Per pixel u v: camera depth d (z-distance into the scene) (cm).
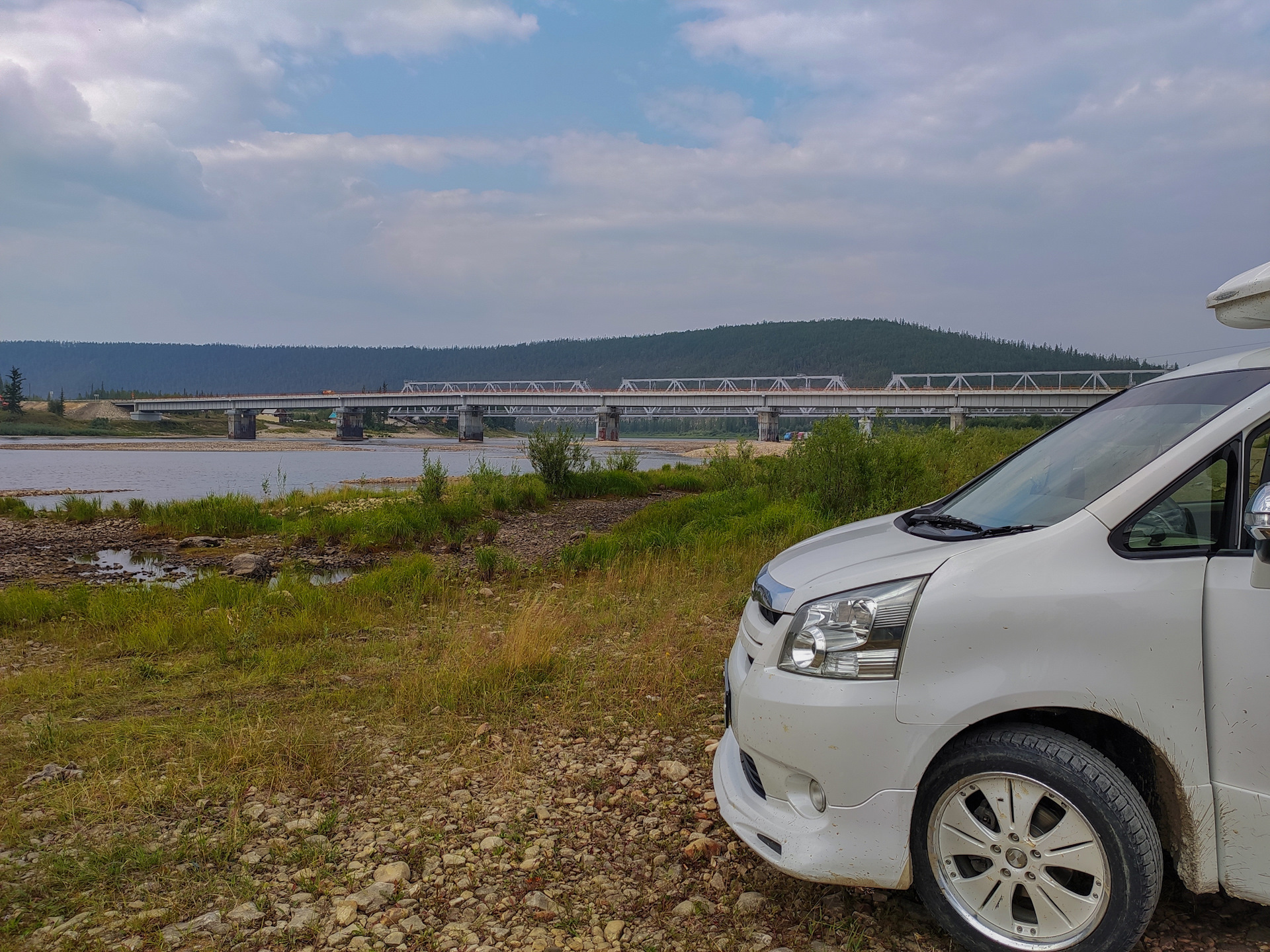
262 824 347
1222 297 297
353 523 1557
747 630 300
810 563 298
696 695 523
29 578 1162
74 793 373
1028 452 359
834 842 254
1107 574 240
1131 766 257
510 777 395
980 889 245
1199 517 245
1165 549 242
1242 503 238
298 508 1986
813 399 13950
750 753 278
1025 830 237
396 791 384
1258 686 224
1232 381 280
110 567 1266
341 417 17912
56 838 335
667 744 441
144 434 18212
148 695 541
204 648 683
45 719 493
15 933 267
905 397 12581
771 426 14412
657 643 636
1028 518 287
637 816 357
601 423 16350
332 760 414
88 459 7288
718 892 295
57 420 18300
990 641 242
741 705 281
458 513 1686
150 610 803
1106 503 251
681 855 321
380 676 583
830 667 258
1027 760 234
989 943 241
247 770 401
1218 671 229
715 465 2605
